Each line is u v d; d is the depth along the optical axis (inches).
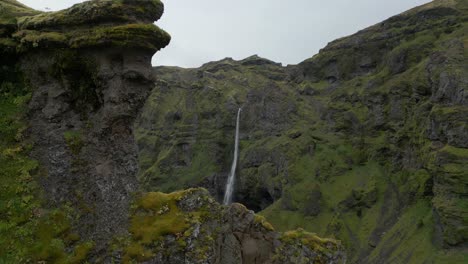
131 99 886.4
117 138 896.9
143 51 875.4
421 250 5319.9
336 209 7273.6
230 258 898.7
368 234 6525.6
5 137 871.7
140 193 919.7
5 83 918.4
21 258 770.8
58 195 852.6
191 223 879.7
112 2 857.5
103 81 870.4
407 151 7253.9
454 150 5698.8
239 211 955.3
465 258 4790.8
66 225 830.5
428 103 6998.0
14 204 818.8
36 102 896.3
